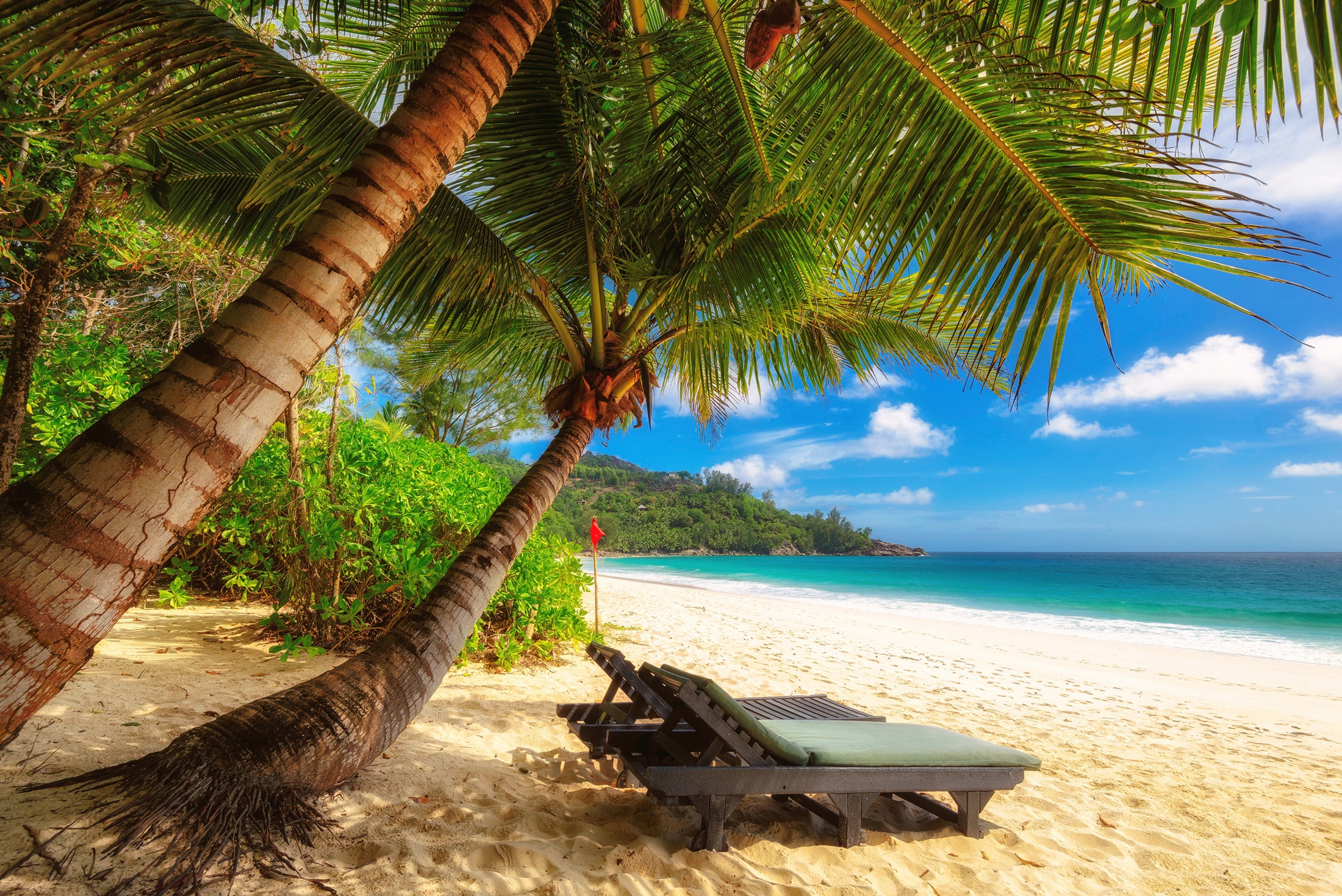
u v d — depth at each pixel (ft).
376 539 15.51
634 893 6.89
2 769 7.27
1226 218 5.47
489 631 18.34
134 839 5.76
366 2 9.62
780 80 9.21
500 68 6.08
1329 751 16.52
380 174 5.39
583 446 12.74
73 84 10.48
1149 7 5.71
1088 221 6.38
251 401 4.64
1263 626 57.82
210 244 14.33
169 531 4.28
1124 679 26.86
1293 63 4.99
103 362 18.97
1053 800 11.28
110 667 12.34
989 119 6.33
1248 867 9.21
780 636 33.09
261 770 6.57
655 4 13.74
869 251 7.25
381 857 6.90
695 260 12.96
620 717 11.00
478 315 13.50
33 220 11.68
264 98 7.73
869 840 8.96
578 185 12.30
